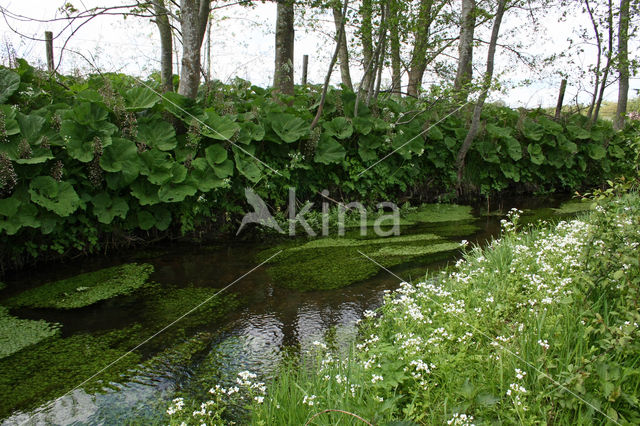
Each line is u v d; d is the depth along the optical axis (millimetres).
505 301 3613
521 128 11336
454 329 3182
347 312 4395
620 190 2947
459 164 10133
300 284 5160
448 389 2568
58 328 4094
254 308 4516
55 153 5723
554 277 3684
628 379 2449
